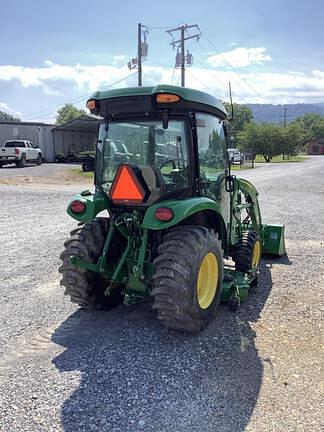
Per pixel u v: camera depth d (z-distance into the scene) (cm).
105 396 306
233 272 503
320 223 1017
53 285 554
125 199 396
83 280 427
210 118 446
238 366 347
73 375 333
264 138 6469
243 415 285
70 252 420
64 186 1889
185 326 383
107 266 423
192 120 400
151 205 393
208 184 445
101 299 452
